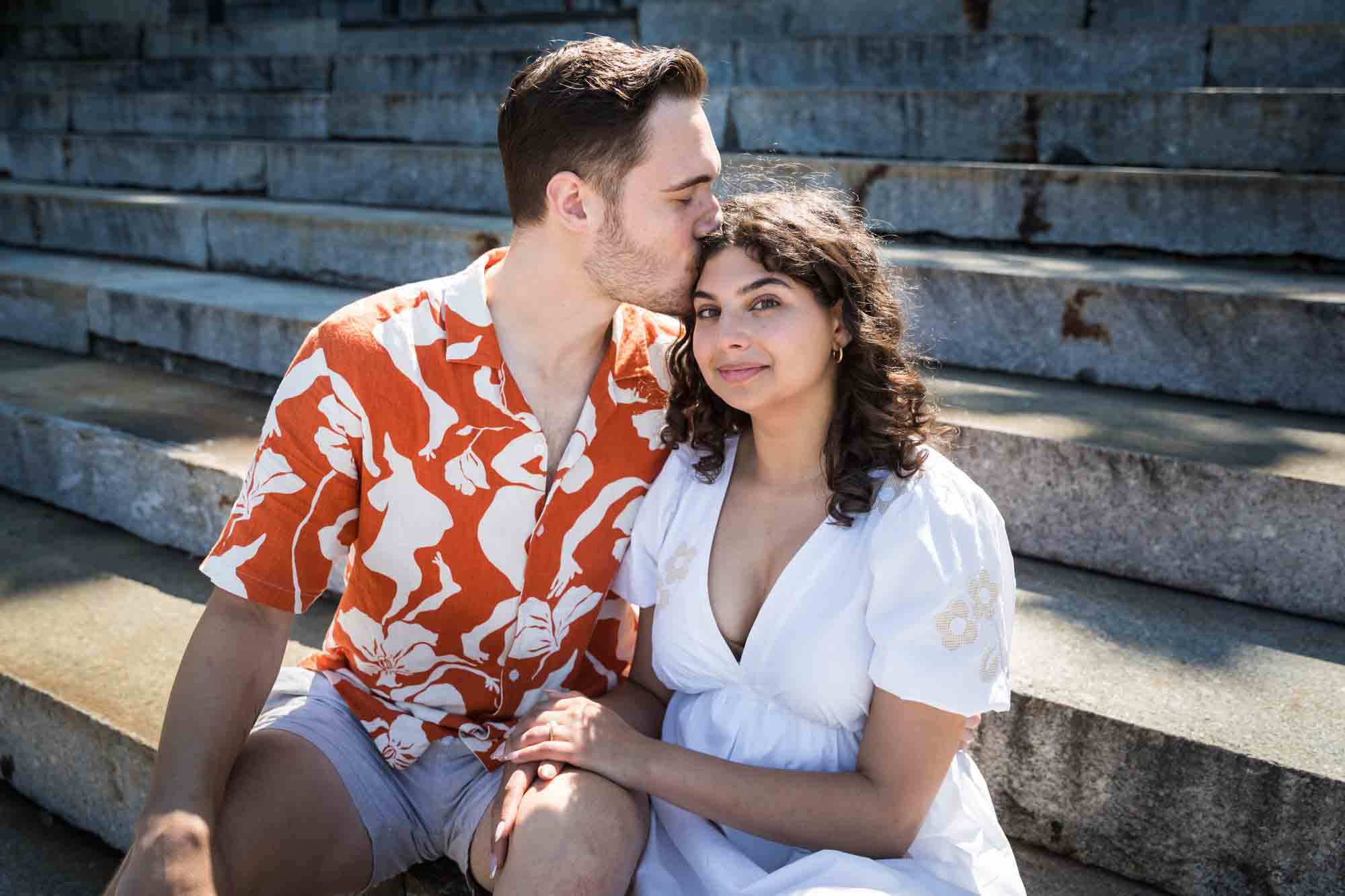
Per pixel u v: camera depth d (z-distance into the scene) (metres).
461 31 7.34
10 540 3.01
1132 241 3.45
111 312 3.97
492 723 1.73
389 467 1.63
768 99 4.50
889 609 1.43
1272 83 4.20
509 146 1.60
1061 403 2.76
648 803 1.58
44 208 5.06
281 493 1.60
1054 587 2.33
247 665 1.56
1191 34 4.31
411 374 1.62
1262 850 1.67
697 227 1.56
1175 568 2.32
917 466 1.49
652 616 1.73
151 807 1.42
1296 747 1.68
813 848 1.46
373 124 5.60
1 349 4.18
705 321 1.55
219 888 1.39
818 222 1.50
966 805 1.53
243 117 6.03
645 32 6.29
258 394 3.56
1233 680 1.90
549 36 6.95
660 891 1.48
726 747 1.55
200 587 2.72
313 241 4.23
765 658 1.52
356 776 1.65
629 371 1.74
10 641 2.41
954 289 3.15
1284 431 2.52
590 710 1.55
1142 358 2.92
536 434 1.65
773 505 1.58
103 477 3.09
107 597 2.64
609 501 1.71
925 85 4.84
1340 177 3.14
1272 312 2.72
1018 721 1.86
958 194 3.68
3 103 6.88
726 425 1.65
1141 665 1.96
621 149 1.52
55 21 9.08
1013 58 4.65
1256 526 2.21
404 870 1.76
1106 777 1.79
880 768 1.44
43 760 2.23
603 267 1.59
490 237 3.77
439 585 1.70
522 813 1.46
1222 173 3.31
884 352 1.51
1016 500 2.49
